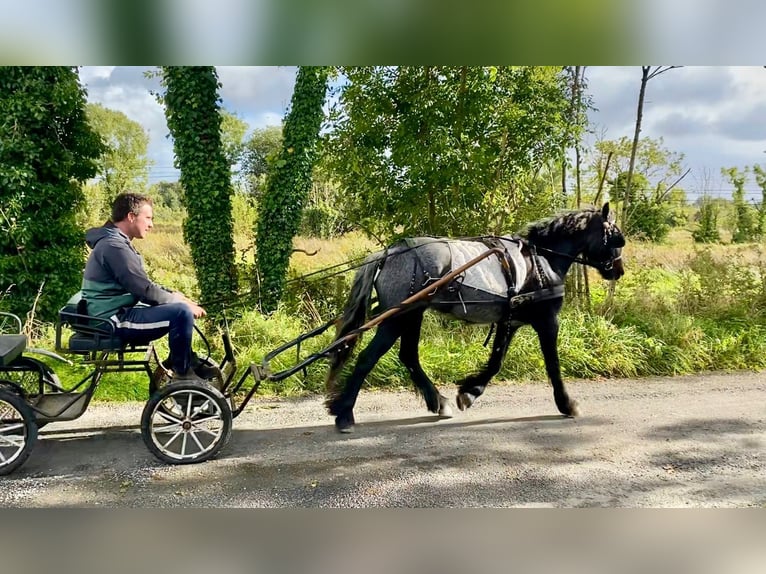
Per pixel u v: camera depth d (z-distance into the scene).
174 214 20.36
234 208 13.32
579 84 8.63
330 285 8.79
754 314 8.73
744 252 10.66
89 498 3.82
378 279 4.99
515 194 8.55
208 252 8.46
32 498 3.82
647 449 4.73
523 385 6.54
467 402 5.43
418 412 5.64
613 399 6.06
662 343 7.43
